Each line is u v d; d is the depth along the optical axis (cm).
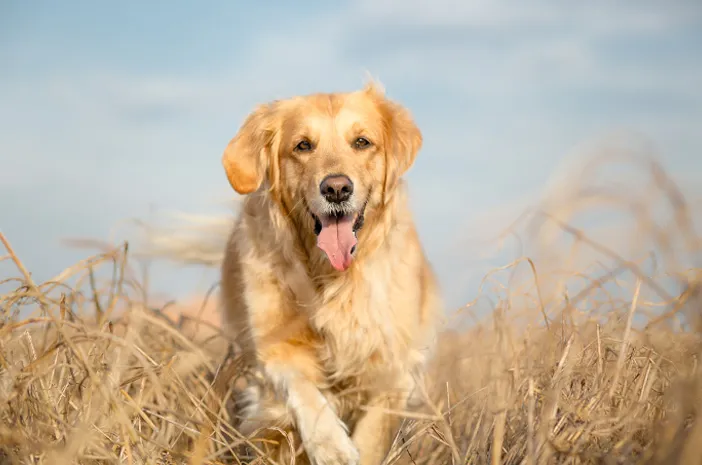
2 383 309
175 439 335
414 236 435
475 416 341
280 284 405
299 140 417
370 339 401
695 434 225
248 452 392
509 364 341
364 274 404
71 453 262
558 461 274
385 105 441
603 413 294
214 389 392
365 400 414
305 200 409
